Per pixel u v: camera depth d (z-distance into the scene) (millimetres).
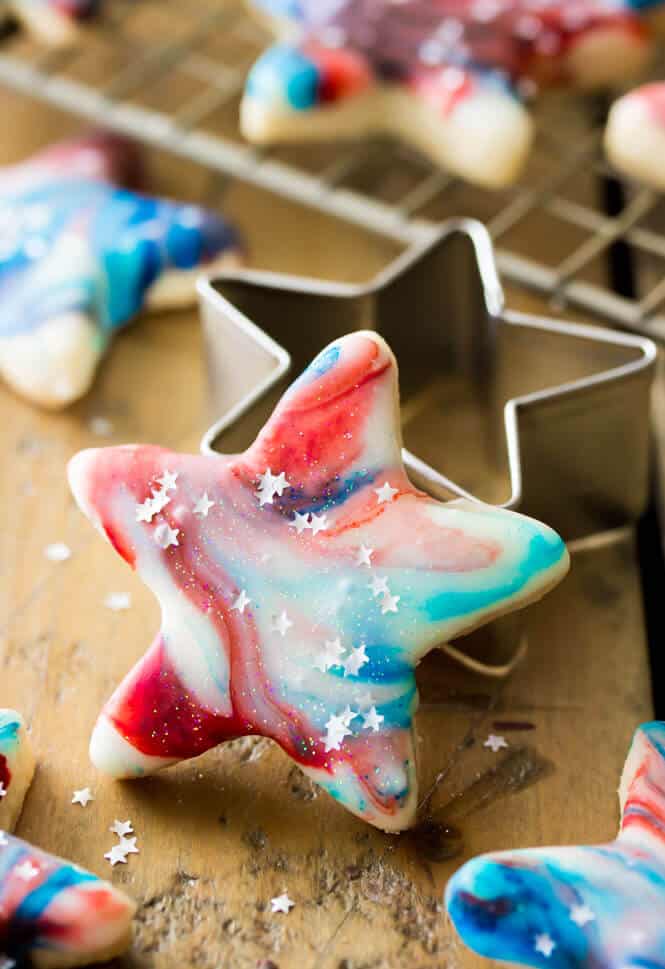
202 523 368
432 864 370
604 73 470
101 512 371
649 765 367
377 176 501
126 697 372
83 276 452
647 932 341
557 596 414
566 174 487
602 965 341
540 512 409
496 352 419
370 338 368
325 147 508
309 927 363
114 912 347
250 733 371
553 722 393
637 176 461
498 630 389
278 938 361
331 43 467
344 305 417
